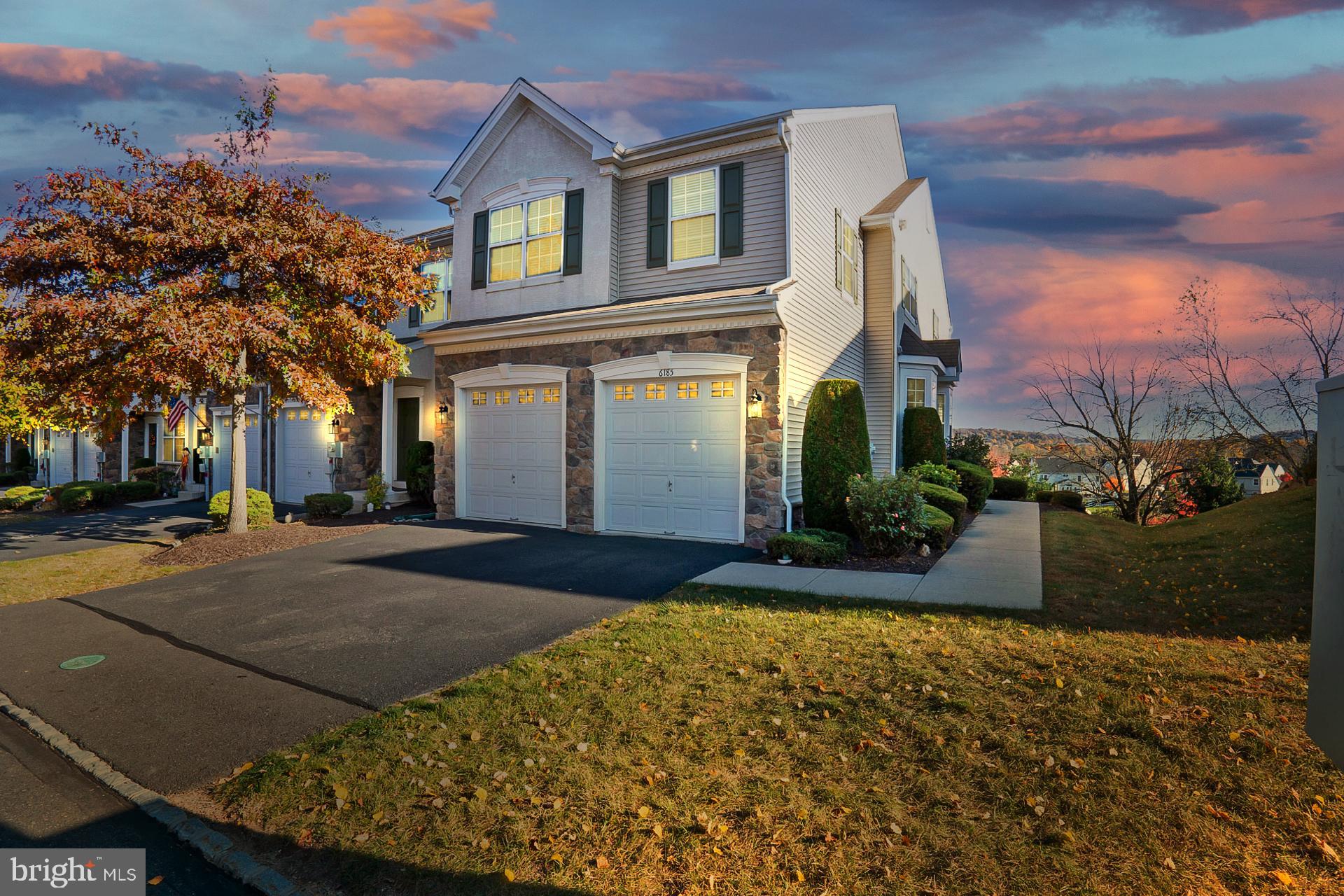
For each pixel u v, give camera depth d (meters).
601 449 12.05
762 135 11.48
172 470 22.81
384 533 12.25
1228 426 18.81
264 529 12.42
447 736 4.28
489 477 13.84
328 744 4.26
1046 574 8.92
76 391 10.51
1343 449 2.10
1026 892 2.78
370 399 17.61
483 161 14.66
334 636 6.51
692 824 3.29
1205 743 3.88
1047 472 24.52
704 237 12.11
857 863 2.98
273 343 10.69
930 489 12.97
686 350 11.14
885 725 4.25
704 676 5.15
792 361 11.22
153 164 11.06
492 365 13.54
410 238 18.59
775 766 3.81
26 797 3.86
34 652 6.36
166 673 5.67
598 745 4.10
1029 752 3.85
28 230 10.34
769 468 10.45
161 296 10.02
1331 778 3.50
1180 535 11.80
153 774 4.01
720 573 8.86
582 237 13.16
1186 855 2.98
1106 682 4.77
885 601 7.39
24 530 14.92
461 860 3.07
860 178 16.31
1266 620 6.53
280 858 3.15
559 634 6.46
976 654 5.48
